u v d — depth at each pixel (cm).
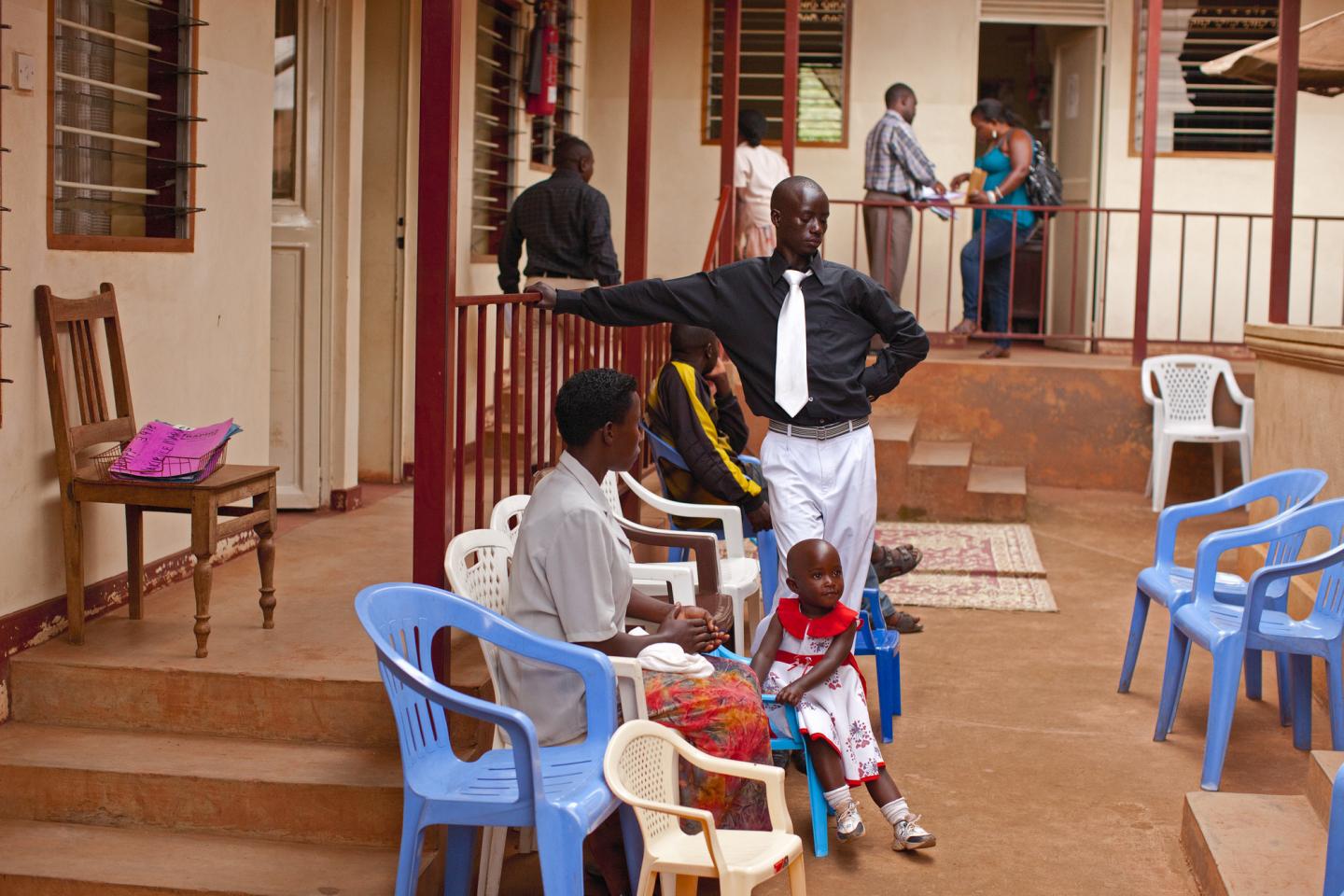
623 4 1138
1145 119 942
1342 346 512
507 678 359
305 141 667
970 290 1013
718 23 1139
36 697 421
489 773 332
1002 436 956
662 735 320
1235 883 346
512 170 930
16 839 381
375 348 756
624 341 645
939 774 463
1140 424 941
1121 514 884
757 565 509
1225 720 443
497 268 880
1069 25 1141
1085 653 605
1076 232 1013
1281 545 509
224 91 545
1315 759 395
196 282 530
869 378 448
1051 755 481
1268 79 938
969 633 636
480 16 866
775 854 307
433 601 337
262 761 395
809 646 403
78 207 470
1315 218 921
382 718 405
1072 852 404
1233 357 1045
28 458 432
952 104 1129
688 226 1151
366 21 736
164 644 436
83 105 471
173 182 516
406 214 746
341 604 491
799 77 1143
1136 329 949
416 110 741
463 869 343
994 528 829
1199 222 1125
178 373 519
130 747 405
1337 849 296
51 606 441
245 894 353
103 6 482
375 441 762
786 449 443
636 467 614
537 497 361
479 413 444
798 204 431
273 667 414
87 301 451
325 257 672
